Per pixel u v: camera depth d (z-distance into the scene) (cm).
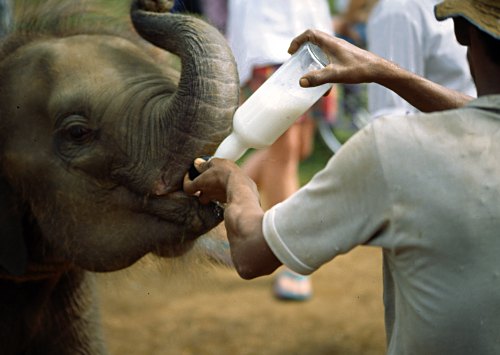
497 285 177
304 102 221
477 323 179
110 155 257
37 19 293
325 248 185
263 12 428
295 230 188
